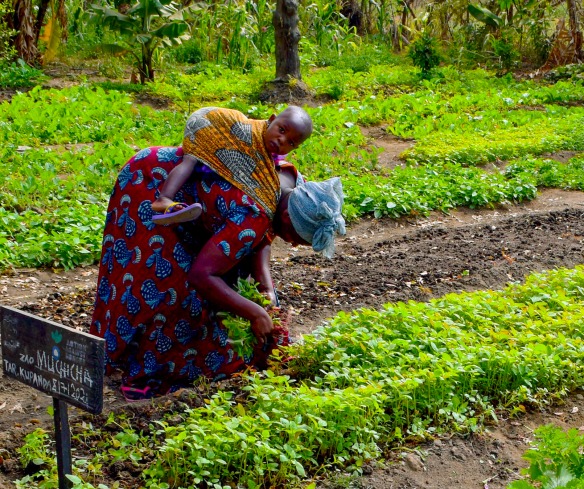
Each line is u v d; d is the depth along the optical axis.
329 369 5.12
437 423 4.82
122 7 17.27
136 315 4.87
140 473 4.13
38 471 4.14
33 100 13.54
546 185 11.37
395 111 15.05
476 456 4.58
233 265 4.61
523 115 15.03
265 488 4.11
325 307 6.75
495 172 11.60
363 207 9.62
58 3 18.17
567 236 9.05
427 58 18.28
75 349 3.42
